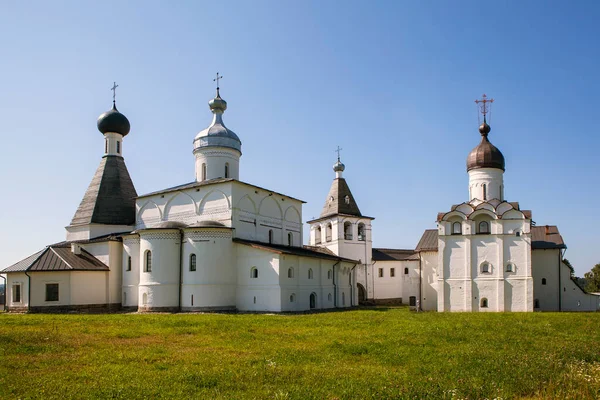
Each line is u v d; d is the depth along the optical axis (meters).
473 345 18.44
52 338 20.16
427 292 56.75
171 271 42.09
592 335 22.22
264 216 49.66
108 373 13.32
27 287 43.47
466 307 45.06
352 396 10.93
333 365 14.48
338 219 64.62
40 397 10.89
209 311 40.81
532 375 12.95
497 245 45.22
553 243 50.41
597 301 48.41
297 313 42.09
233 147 52.72
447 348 17.73
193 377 12.68
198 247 41.72
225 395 11.03
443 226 46.69
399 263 68.12
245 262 42.72
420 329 23.94
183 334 22.28
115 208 51.03
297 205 56.22
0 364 14.54
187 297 41.44
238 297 42.62
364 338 20.44
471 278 45.38
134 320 29.41
